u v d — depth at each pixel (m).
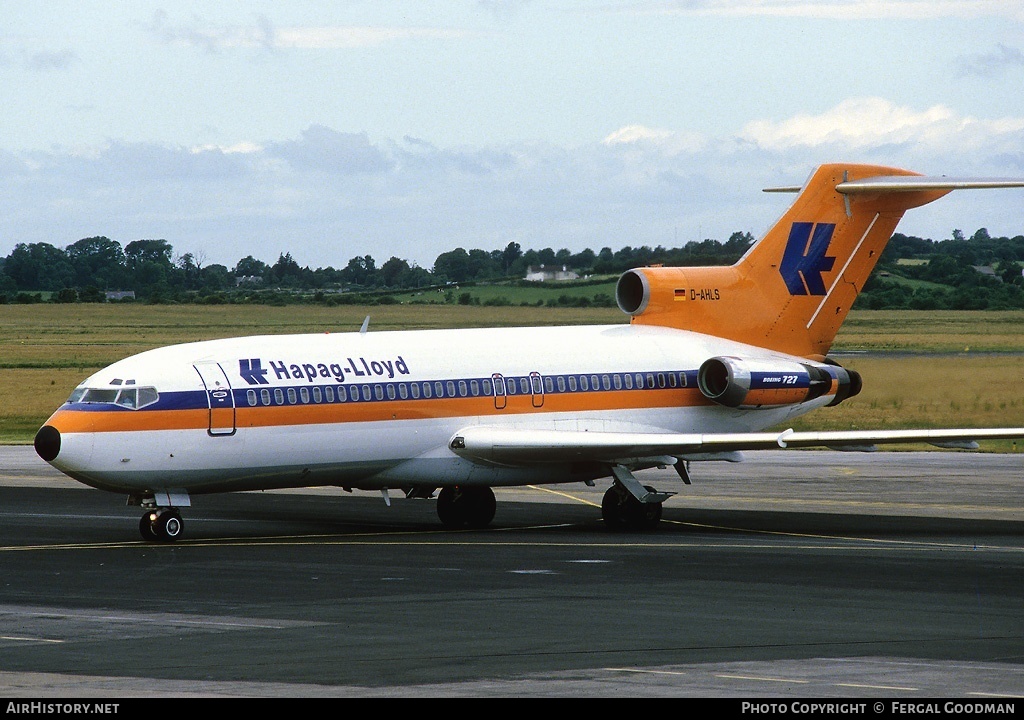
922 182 136.38
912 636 71.75
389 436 118.31
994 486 162.62
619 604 81.56
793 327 142.50
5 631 73.00
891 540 115.25
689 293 138.12
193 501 149.12
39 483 163.88
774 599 83.62
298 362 115.38
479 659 65.81
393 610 79.38
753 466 188.12
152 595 84.81
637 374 132.38
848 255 143.75
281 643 69.69
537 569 96.56
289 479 115.56
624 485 123.25
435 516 136.00
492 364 125.31
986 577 93.19
